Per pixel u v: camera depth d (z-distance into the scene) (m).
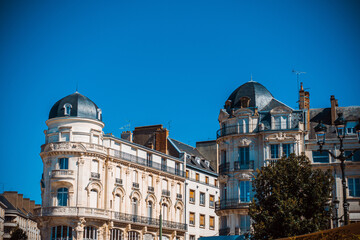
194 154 90.94
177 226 78.62
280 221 39.03
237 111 60.22
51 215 64.06
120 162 70.19
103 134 69.44
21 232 94.50
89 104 68.56
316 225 38.53
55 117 66.94
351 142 54.81
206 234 85.25
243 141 59.09
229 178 59.03
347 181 53.84
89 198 65.44
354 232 24.58
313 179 40.72
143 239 72.25
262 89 62.91
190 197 82.88
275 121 58.41
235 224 57.97
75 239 63.62
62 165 65.69
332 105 58.84
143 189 73.56
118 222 68.12
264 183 42.00
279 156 57.34
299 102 62.00
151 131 84.44
